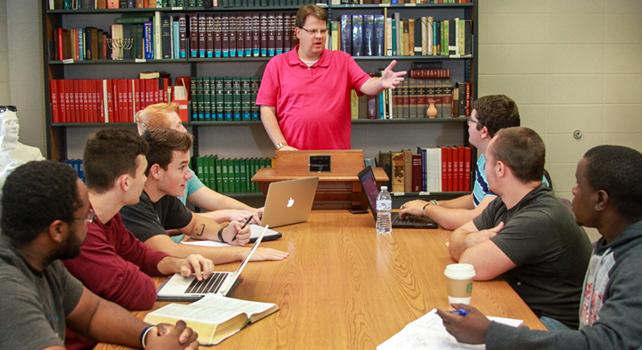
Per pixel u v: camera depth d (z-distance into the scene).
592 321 1.80
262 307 1.88
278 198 3.09
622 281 1.60
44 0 5.08
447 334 1.70
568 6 5.43
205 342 1.66
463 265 1.94
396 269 2.37
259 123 5.16
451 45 5.03
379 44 5.02
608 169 1.72
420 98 5.10
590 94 5.50
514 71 5.48
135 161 2.08
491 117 2.99
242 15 5.04
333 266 2.42
